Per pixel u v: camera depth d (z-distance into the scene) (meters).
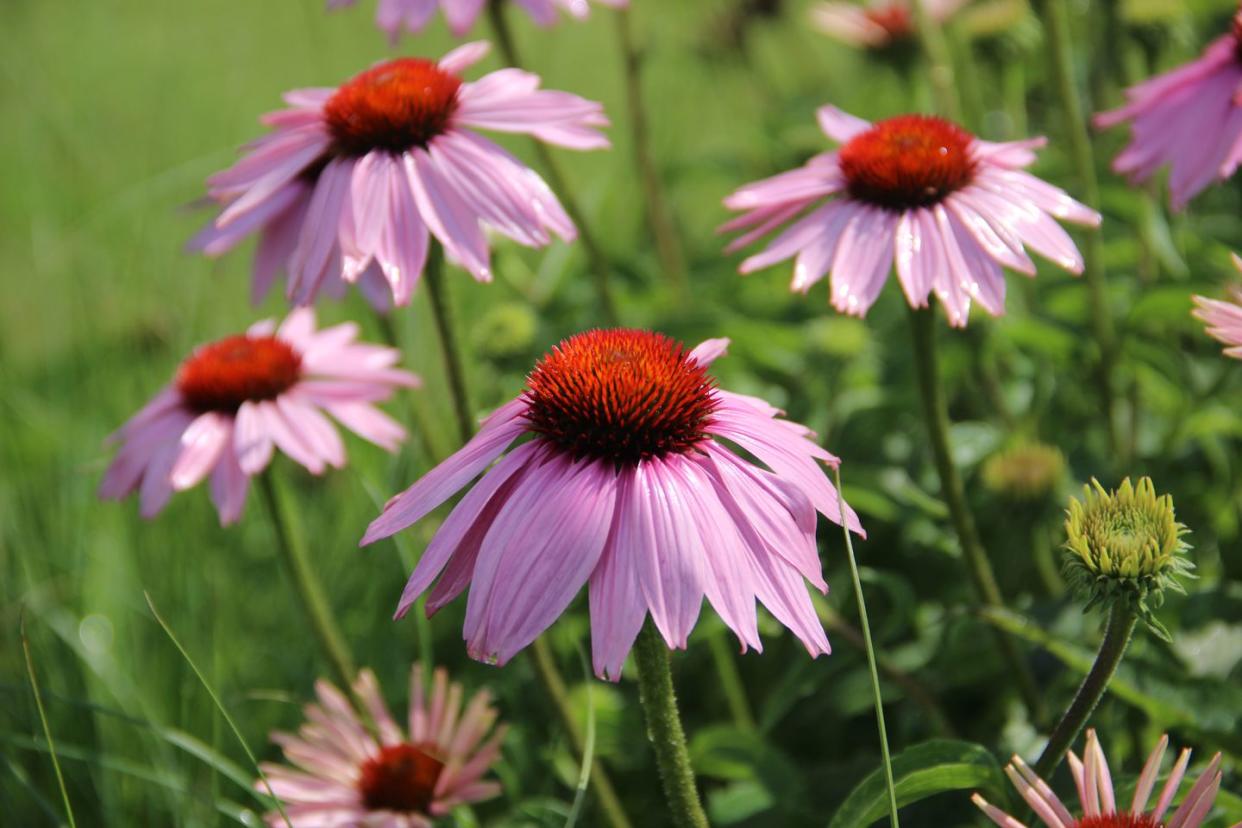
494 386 0.97
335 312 1.12
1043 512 0.90
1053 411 1.01
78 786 0.94
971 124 1.06
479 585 0.73
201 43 1.64
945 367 0.96
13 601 0.99
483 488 0.74
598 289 0.98
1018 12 1.05
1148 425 0.99
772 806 0.87
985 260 0.81
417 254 0.81
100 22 1.70
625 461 0.74
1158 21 1.01
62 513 1.04
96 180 1.21
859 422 0.99
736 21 1.27
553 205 0.82
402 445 1.01
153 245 1.14
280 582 1.04
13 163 1.35
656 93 1.36
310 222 0.82
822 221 0.83
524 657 0.94
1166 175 1.01
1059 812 0.73
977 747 0.76
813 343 0.97
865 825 0.76
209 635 1.00
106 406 1.08
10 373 1.13
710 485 0.74
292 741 0.85
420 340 1.03
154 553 1.02
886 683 0.92
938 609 0.94
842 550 0.95
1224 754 0.81
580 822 0.91
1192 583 0.88
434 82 0.83
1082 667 0.82
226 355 0.89
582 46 1.61
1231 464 0.96
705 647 0.96
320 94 0.85
